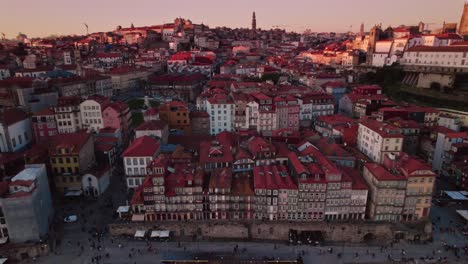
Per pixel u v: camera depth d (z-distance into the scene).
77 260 110.75
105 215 133.50
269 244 121.44
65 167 144.62
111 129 180.12
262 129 199.00
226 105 199.62
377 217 124.62
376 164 133.75
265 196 122.75
